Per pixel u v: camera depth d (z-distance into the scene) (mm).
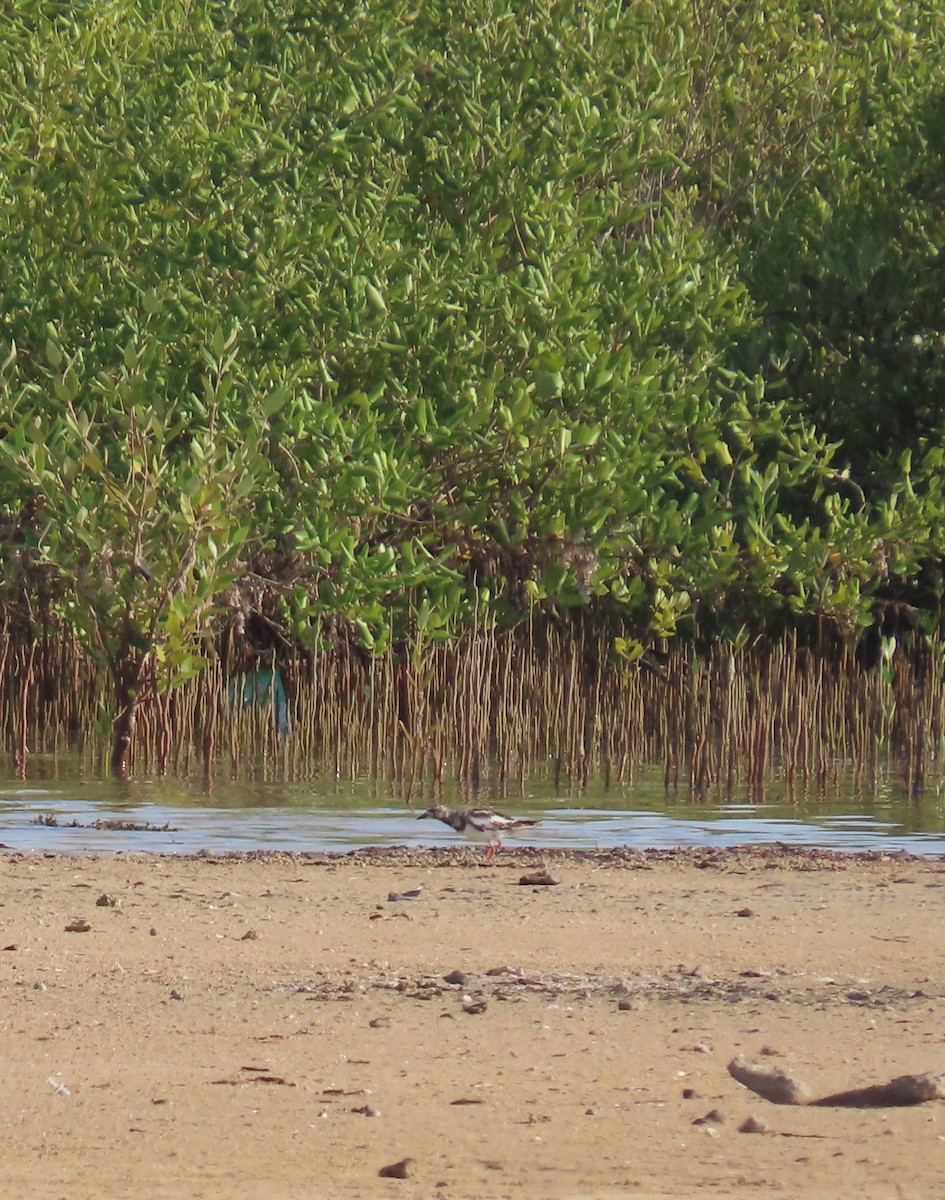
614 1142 16734
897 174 71812
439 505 57031
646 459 57094
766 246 73125
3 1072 19625
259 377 55344
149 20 66688
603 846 37375
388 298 58125
